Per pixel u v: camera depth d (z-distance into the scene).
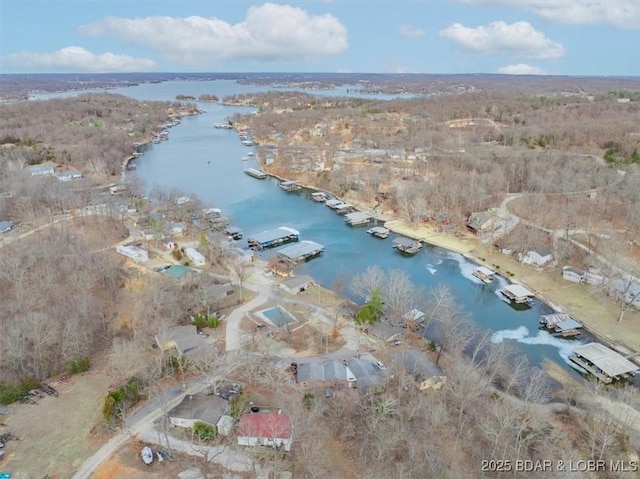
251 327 70.94
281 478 42.62
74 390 54.06
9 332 57.00
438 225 117.50
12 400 51.69
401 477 39.56
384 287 81.19
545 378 61.81
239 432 46.81
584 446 49.41
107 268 81.12
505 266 96.19
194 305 75.75
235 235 112.62
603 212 111.94
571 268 90.19
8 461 43.66
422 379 57.19
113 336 67.00
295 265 97.69
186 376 57.75
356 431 48.91
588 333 73.56
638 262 89.62
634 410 54.53
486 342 64.06
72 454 44.88
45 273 76.69
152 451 45.47
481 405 53.69
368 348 66.44
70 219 113.50
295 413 47.88
